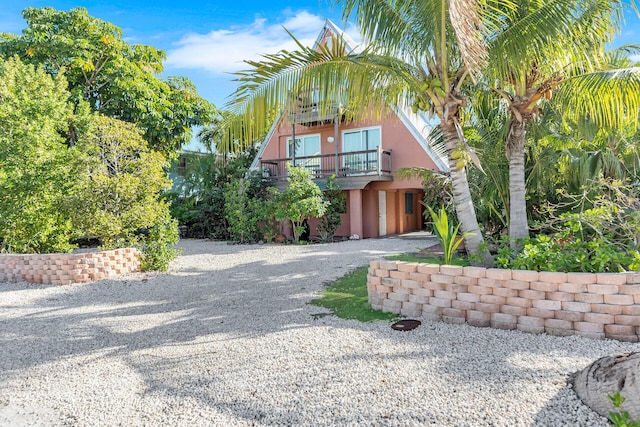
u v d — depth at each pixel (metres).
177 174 22.61
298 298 7.06
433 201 13.81
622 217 5.77
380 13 5.96
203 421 3.13
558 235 6.00
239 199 16.64
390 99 7.21
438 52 6.29
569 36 5.78
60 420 3.28
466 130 9.73
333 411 3.14
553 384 3.28
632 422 2.43
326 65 6.11
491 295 4.81
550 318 4.44
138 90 17.92
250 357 4.38
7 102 10.58
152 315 6.41
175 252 10.82
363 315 5.71
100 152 10.28
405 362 3.95
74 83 18.22
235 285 8.48
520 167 7.39
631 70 5.91
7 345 5.18
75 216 9.68
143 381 3.94
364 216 18.06
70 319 6.32
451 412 3.00
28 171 10.18
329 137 18.75
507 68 6.08
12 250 10.95
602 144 9.50
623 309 4.12
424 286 5.33
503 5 5.77
